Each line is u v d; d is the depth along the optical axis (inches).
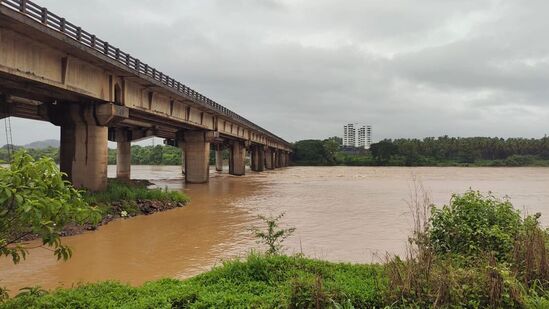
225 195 1357.0
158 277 466.6
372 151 5620.1
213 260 536.7
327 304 269.7
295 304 268.8
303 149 5762.8
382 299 280.8
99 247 605.0
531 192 1515.7
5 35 645.3
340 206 1058.7
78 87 860.6
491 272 279.4
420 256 317.4
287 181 2108.8
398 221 818.8
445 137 5915.4
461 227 371.2
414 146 5585.6
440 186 1806.1
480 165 5221.5
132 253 571.8
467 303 269.3
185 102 1512.1
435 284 278.8
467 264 331.0
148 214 919.0
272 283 327.3
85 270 492.7
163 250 589.0
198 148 1907.0
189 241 645.9
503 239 352.8
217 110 1818.4
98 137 998.4
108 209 860.6
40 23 656.4
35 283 443.5
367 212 944.9
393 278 290.8
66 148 995.9
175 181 2127.2
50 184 238.8
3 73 654.5
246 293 303.3
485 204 391.9
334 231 717.3
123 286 338.3
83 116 984.3
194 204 1109.1
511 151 5447.8
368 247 599.5
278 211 967.6
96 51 840.3
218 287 323.0
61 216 246.1
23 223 234.1
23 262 520.7
